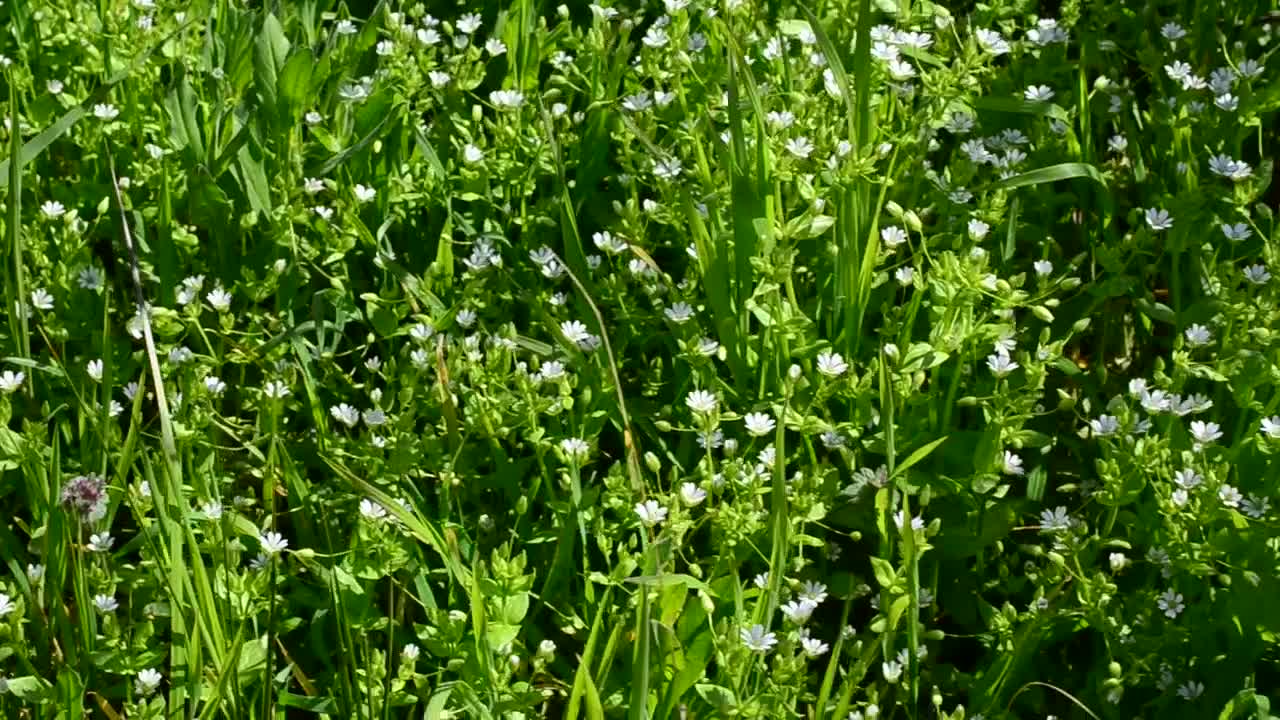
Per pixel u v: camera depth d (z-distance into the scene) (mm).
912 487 476
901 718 464
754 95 509
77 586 433
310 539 478
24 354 488
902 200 561
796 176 517
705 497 462
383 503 431
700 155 530
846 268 506
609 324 540
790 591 454
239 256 561
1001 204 533
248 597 439
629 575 461
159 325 503
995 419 473
